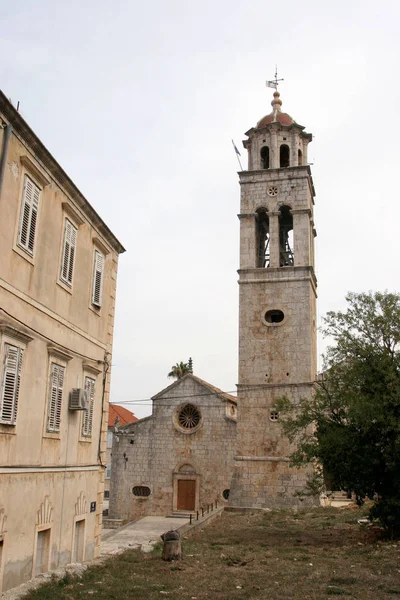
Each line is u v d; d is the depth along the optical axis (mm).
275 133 48688
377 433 27125
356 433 27609
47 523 18422
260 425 42656
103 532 36469
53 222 19250
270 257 45969
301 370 42969
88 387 22359
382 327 28281
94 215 22688
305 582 18156
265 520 36094
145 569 20391
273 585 17734
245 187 48188
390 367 26562
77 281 21438
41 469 18031
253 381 43688
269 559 22625
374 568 20344
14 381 16234
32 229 17656
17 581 16312
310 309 44375
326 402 29609
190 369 53969
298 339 43688
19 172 16781
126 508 49062
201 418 49594
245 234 47219
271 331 44375
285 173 47438
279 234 47438
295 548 25312
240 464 42250
